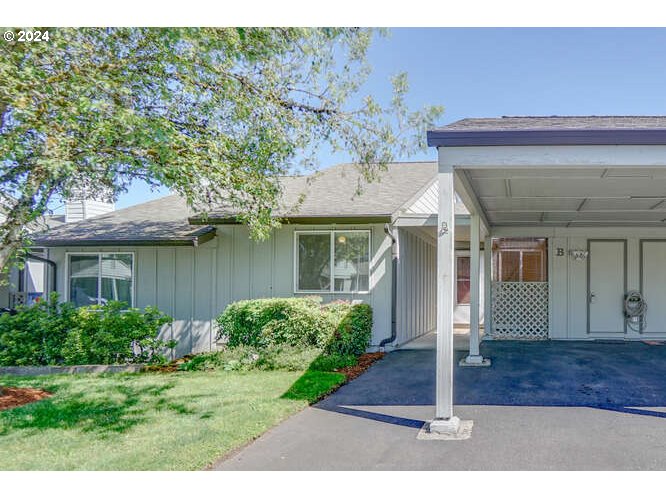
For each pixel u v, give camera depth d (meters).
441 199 5.14
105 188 8.85
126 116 5.64
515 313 12.26
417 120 8.58
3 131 6.14
